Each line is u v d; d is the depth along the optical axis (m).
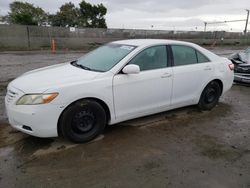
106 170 3.16
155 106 4.51
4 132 4.12
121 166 3.25
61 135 3.89
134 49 4.27
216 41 34.75
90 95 3.70
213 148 3.80
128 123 4.61
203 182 2.97
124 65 4.05
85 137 3.80
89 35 25.25
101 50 4.80
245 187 2.90
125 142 3.89
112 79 3.88
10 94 3.63
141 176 3.05
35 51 19.77
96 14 44.81
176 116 5.05
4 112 5.01
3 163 3.24
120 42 4.81
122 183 2.92
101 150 3.63
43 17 47.38
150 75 4.28
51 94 3.40
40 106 3.37
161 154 3.57
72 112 3.61
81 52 19.59
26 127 3.51
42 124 3.42
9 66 11.09
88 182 2.92
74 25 44.50
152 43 4.46
